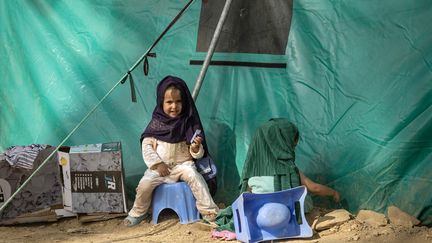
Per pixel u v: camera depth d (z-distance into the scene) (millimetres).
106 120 6055
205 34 5844
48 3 6211
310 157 5473
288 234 4719
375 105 5250
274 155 5125
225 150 5777
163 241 4855
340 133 5375
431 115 5047
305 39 5539
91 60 6109
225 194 5762
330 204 5406
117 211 5555
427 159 5035
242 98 5738
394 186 5141
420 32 5125
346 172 5336
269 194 4707
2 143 6312
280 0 5621
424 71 5098
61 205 5621
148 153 5418
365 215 5125
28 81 6246
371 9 5301
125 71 6031
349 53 5375
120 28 6051
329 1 5469
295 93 5562
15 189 5523
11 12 6281
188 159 5508
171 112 5465
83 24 6133
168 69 5934
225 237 4887
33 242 4934
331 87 5430
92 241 4926
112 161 5516
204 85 5828
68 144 6121
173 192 5375
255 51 5699
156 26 5973
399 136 5133
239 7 5738
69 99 6141
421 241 4641
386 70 5227
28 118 6242
